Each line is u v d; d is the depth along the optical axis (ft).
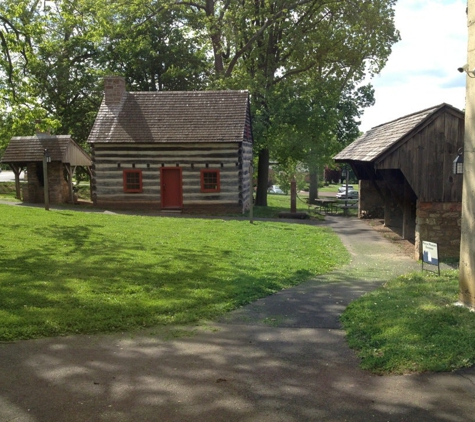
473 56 26.76
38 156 93.09
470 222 26.63
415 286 32.53
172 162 89.86
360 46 107.96
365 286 35.12
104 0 111.24
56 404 16.83
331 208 105.81
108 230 58.03
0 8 66.69
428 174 47.91
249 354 21.58
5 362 20.16
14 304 26.99
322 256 48.42
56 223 61.16
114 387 18.16
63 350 21.61
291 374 19.48
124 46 117.60
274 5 109.09
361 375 19.36
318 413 16.42
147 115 93.15
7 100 68.74
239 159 89.10
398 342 21.61
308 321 26.32
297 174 146.82
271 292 32.73
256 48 109.09
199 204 90.17
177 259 42.27
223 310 28.09
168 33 124.06
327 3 106.83
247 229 66.39
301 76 120.16
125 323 25.13
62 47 120.78
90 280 33.19
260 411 16.55
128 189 90.58
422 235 48.06
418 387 18.15
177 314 26.86
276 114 101.60
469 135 26.94
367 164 71.82
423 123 47.42
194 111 93.20
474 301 26.16
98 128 91.40
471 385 18.22
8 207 76.64
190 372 19.60
